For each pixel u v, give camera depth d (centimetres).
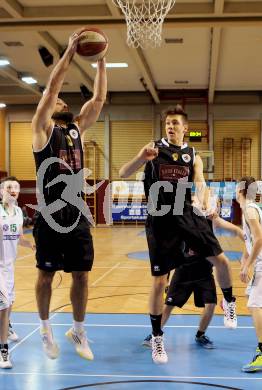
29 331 589
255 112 2138
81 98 2141
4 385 425
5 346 475
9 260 492
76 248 408
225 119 2148
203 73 1792
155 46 1427
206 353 509
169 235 463
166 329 595
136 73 1802
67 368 468
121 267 1077
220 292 795
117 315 662
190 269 523
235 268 1035
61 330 589
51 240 404
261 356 458
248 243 484
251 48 1470
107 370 462
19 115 2239
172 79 1883
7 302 473
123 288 844
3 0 1066
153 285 464
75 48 382
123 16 1149
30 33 1308
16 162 2250
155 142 485
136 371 459
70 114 416
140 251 1348
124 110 2191
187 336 567
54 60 1547
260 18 1170
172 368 466
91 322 628
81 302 418
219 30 1238
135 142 2191
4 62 1554
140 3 1093
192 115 2150
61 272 1022
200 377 442
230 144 2147
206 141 2148
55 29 1212
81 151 416
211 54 1477
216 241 482
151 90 1922
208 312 529
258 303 467
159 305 464
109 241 1597
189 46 1452
